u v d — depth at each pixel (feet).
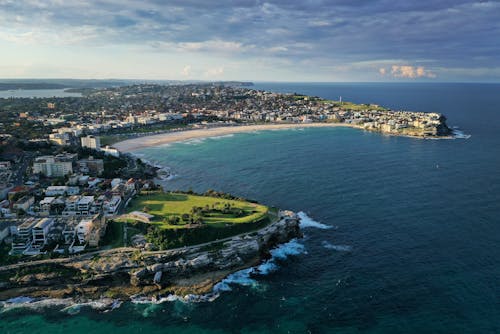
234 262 458.91
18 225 489.26
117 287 419.74
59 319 372.17
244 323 368.48
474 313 368.27
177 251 453.17
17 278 412.98
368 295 400.67
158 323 368.89
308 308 386.52
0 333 352.28
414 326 355.77
